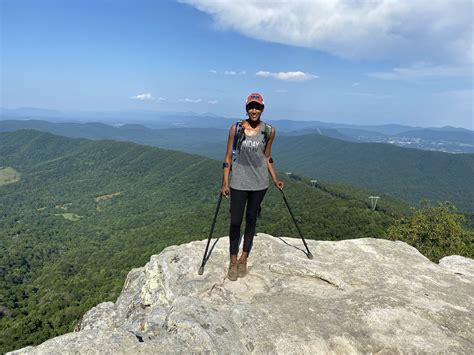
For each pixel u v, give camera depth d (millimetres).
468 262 6711
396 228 26750
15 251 120000
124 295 6980
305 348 3438
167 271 5348
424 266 5980
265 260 5672
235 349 3322
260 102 4523
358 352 3516
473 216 101625
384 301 4414
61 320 58969
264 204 116250
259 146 4707
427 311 4238
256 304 4195
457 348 3598
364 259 5957
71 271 97938
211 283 4844
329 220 80250
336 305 4336
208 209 127625
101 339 3131
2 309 73250
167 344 3146
